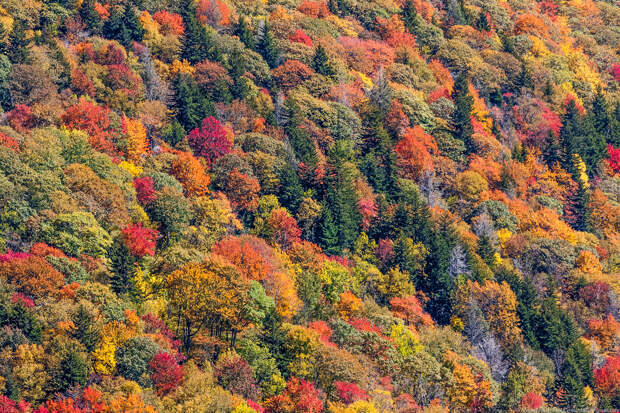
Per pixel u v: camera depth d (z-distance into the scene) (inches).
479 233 7716.5
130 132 7091.5
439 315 6678.2
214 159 7317.9
